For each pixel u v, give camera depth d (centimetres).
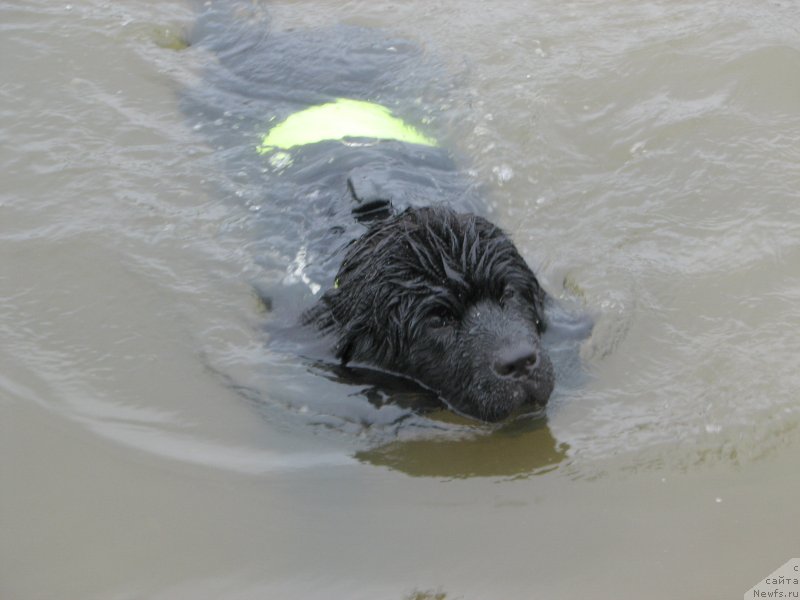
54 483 873
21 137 1369
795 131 1326
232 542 813
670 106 1392
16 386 984
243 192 1250
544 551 795
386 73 1495
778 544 785
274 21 1653
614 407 940
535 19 1614
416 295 926
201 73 1519
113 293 1113
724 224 1180
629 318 1045
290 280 1089
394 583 771
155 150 1347
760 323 1023
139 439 923
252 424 945
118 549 809
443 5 1672
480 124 1371
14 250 1176
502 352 891
